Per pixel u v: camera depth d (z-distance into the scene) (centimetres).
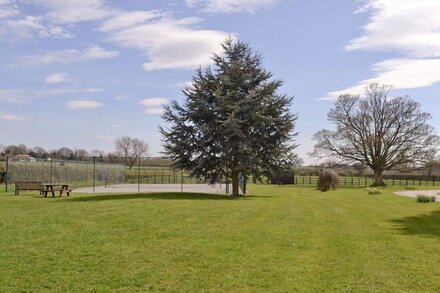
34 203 2412
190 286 825
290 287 823
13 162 4853
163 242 1195
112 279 858
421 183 6844
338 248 1167
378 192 3884
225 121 2928
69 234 1288
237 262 995
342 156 6675
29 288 800
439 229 1556
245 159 3084
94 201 2503
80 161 5016
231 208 2125
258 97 3089
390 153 6438
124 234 1304
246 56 3200
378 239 1323
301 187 5362
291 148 3222
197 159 3141
